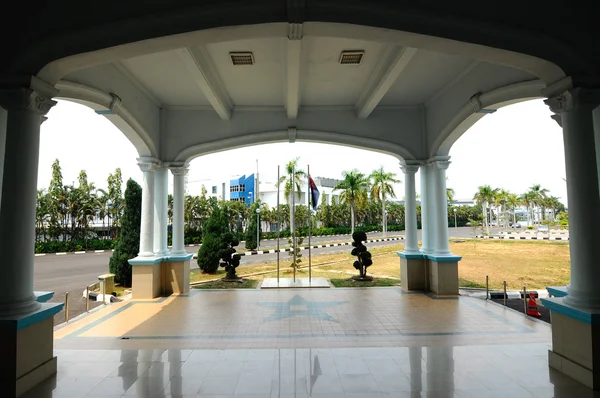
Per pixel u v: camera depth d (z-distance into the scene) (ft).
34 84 10.69
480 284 32.01
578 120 10.93
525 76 16.05
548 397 9.50
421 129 27.32
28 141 10.71
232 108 26.63
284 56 18.60
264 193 118.62
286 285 28.43
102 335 16.71
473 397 9.51
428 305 22.29
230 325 18.26
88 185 81.20
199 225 88.33
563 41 11.07
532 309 21.07
